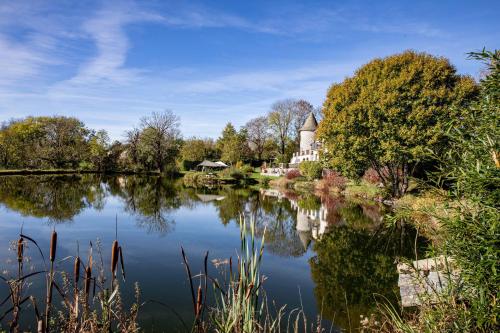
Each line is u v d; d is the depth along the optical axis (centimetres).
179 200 2181
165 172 5059
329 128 2233
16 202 1752
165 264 799
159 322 493
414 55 2080
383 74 2067
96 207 1725
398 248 990
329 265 839
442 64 1950
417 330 320
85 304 222
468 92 1814
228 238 1121
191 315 520
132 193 2489
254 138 5722
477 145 275
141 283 660
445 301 297
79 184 3003
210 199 2281
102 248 930
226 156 5325
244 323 241
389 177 2431
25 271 667
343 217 1584
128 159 5250
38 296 525
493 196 252
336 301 612
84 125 5519
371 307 584
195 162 5656
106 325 232
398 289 669
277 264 849
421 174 2283
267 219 1548
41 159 4597
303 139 4850
